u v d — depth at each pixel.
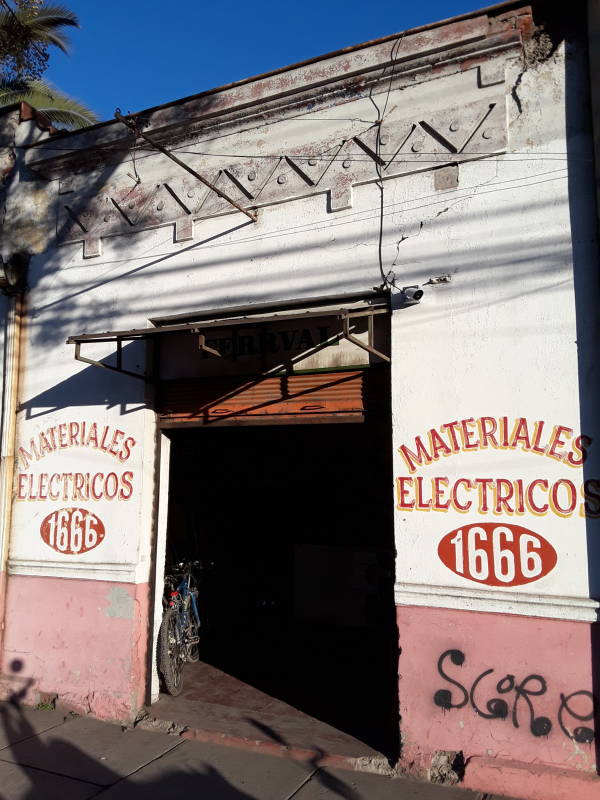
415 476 4.98
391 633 7.64
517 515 4.62
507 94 5.08
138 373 6.34
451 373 4.97
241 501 9.45
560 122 4.87
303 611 8.90
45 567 6.46
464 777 4.47
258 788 4.55
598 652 4.29
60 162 7.07
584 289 4.64
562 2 4.99
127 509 6.16
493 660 4.57
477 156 5.10
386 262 5.36
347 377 5.52
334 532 8.91
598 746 4.22
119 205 6.73
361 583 8.63
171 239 6.40
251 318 5.03
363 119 5.60
